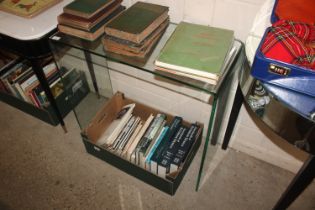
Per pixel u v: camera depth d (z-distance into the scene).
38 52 1.11
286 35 0.72
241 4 0.96
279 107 0.70
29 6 1.14
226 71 0.91
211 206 1.28
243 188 1.34
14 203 1.31
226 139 1.44
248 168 1.42
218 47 0.92
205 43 0.94
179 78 0.90
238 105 1.21
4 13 1.15
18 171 1.43
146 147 1.31
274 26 0.77
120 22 0.96
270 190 1.33
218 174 1.40
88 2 1.04
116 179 1.39
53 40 1.08
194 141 1.32
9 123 1.66
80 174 1.41
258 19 0.93
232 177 1.39
